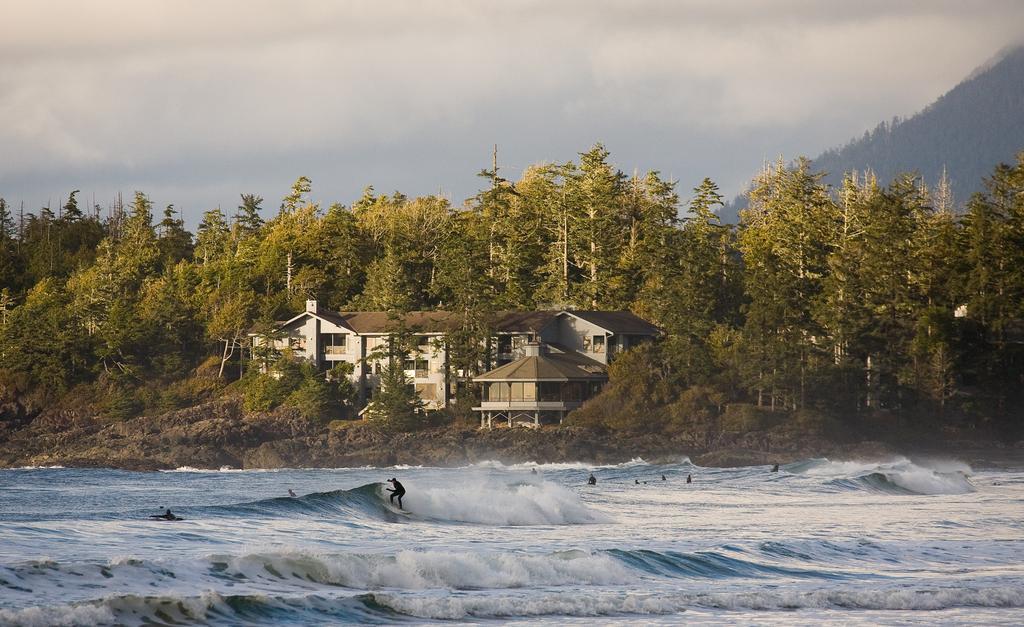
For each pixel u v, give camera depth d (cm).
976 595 12681
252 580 11869
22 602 10206
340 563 12400
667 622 11269
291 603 10975
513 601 11569
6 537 14188
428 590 12238
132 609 10175
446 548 15050
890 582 13750
